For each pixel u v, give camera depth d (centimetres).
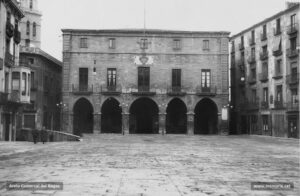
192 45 5744
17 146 2852
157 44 5734
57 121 6688
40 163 1658
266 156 2142
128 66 5700
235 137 4925
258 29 5638
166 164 1661
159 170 1441
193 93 5684
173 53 5725
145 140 3922
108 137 4578
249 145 3256
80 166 1545
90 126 6209
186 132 6206
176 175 1308
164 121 5662
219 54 5725
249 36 5912
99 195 948
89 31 5675
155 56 5725
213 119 6059
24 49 5406
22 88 3891
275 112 5128
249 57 5897
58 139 3844
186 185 1108
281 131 4959
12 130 3919
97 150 2477
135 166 1566
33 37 6525
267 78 5353
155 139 4169
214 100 5672
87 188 1043
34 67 5459
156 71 5712
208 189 1048
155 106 6259
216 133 5916
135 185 1098
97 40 5694
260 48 5569
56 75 6638
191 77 5716
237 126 6291
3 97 3406
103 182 1143
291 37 4788
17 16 4066
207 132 6234
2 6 3484
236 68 6366
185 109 6253
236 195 970
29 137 3991
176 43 5753
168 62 5725
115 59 5691
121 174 1316
